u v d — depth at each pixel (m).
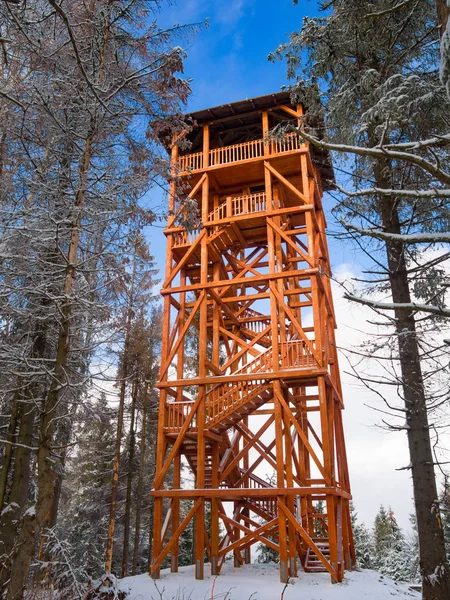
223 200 21.34
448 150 8.42
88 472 27.30
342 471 18.30
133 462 28.30
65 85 8.98
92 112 9.20
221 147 22.11
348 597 12.95
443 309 4.66
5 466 13.57
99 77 9.13
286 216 19.86
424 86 8.41
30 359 9.80
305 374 15.86
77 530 25.39
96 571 24.83
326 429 15.32
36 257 9.64
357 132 8.86
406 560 39.56
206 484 19.25
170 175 9.98
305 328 19.73
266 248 21.19
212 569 15.62
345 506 18.42
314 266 17.08
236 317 20.78
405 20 9.09
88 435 26.52
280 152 18.84
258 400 17.36
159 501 16.44
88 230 9.60
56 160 10.01
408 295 8.88
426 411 8.43
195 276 21.14
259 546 32.41
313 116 10.95
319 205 21.25
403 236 5.02
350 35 9.86
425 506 7.99
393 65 9.59
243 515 18.88
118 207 9.62
